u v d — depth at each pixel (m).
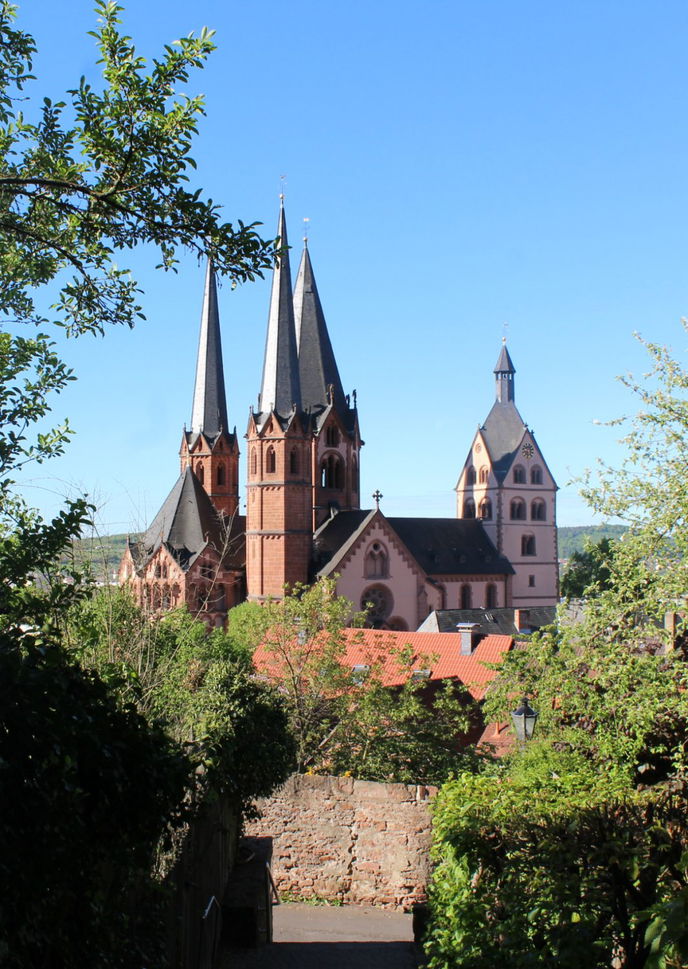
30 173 12.81
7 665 8.86
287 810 25.17
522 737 22.77
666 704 19.91
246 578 95.62
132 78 11.33
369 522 95.12
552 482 140.50
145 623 24.72
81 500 13.04
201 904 16.81
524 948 12.40
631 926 12.07
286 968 18.45
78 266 13.35
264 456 91.88
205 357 105.94
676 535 21.62
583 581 99.44
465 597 123.38
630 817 13.65
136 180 11.55
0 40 12.56
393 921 23.06
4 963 8.15
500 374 142.88
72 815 9.12
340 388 106.56
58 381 15.00
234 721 20.42
